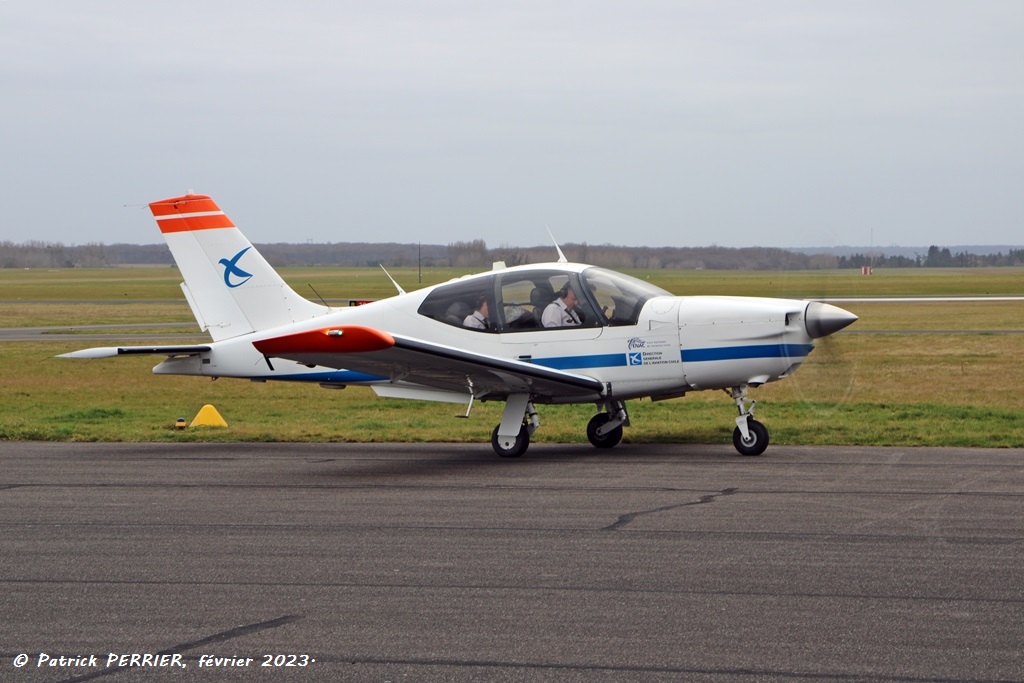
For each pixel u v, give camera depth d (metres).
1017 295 124.25
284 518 15.05
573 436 24.11
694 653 9.06
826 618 9.91
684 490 16.78
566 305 21.86
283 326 24.16
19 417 30.16
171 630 9.93
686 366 21.23
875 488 16.67
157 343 59.50
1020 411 27.81
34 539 13.80
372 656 9.15
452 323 22.41
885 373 39.62
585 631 9.68
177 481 18.56
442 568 11.99
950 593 10.65
